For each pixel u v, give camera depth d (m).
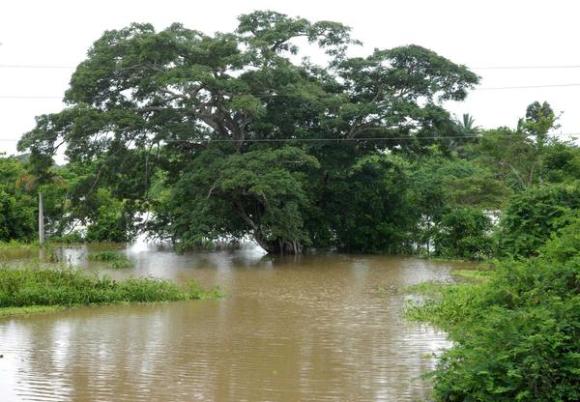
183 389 10.50
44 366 11.76
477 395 8.34
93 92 33.28
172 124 32.59
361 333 14.76
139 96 33.78
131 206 38.16
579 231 10.52
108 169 35.03
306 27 34.66
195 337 14.19
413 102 35.94
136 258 33.03
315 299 19.75
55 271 19.14
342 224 37.78
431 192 37.62
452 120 36.38
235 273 26.59
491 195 36.16
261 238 35.50
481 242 31.86
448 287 19.69
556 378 8.22
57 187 41.81
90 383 10.77
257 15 35.34
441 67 34.59
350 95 36.84
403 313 17.27
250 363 12.10
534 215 19.80
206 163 32.19
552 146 35.03
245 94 31.73
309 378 11.16
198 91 32.56
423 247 36.69
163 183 39.03
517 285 9.83
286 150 31.17
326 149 36.19
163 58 31.56
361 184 37.47
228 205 34.38
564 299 8.98
